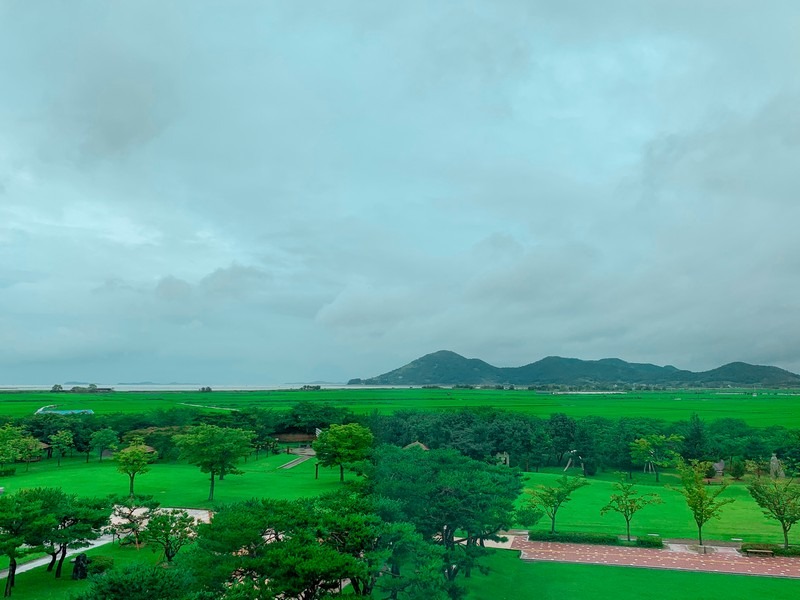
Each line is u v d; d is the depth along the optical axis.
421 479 32.66
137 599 33.22
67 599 37.53
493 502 34.06
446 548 30.56
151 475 110.69
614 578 43.78
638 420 104.19
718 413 135.00
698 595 41.91
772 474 84.88
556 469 68.50
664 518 67.94
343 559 30.38
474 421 45.47
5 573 53.75
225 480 103.31
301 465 125.81
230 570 35.25
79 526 52.81
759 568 50.44
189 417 153.75
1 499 52.16
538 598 34.53
